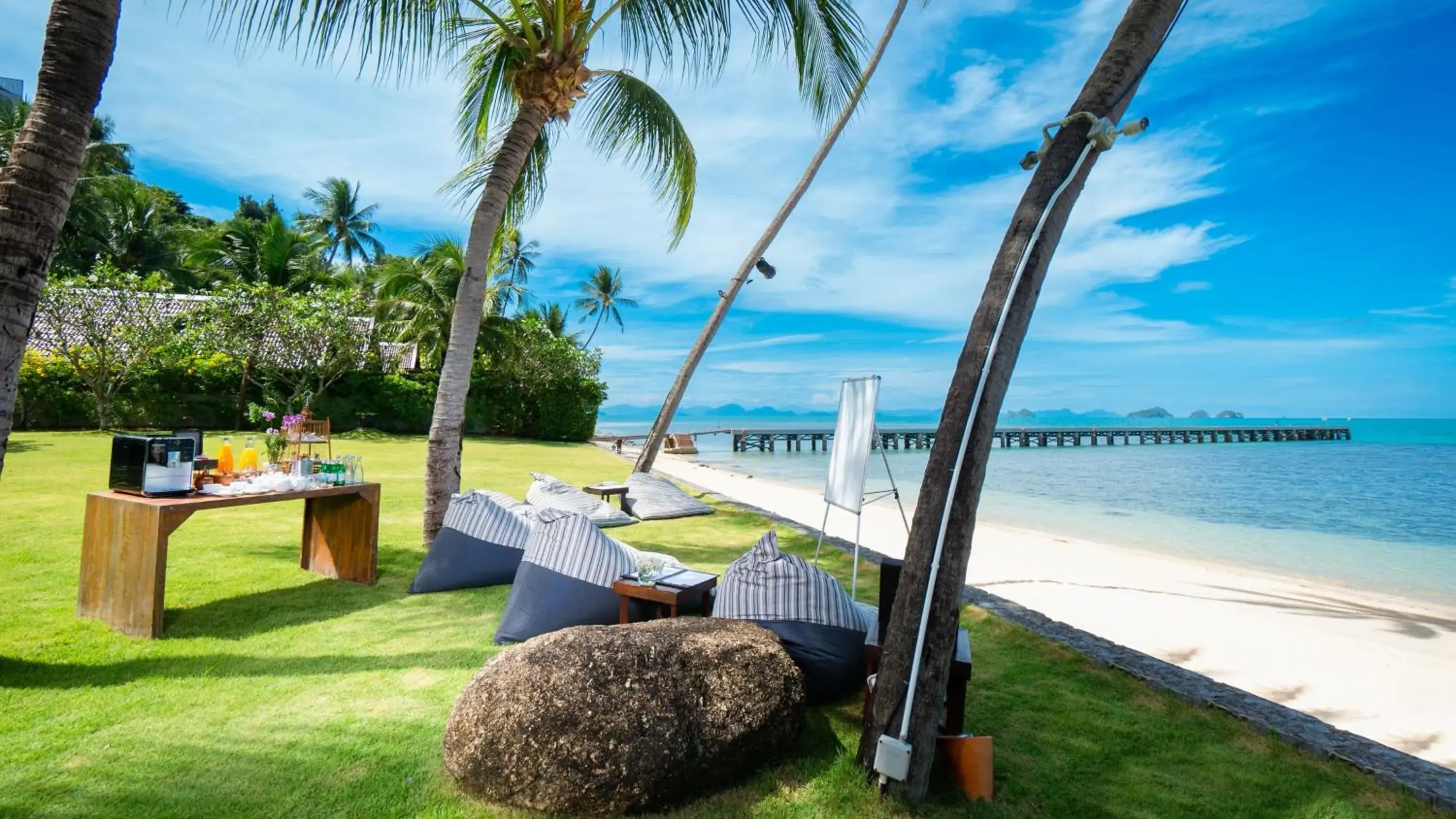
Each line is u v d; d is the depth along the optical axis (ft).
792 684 9.14
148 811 7.42
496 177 21.15
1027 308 8.58
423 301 83.35
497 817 7.47
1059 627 14.28
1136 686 11.70
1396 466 94.22
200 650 12.18
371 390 78.95
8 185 9.91
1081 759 9.32
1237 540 37.06
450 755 8.07
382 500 30.81
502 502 19.35
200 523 23.47
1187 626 18.38
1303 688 14.16
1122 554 30.40
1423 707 13.21
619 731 7.60
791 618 10.86
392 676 11.33
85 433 58.03
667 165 27.27
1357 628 18.85
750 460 104.58
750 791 8.25
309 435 24.79
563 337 106.01
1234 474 81.66
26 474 32.71
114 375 63.31
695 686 8.30
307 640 12.92
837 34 24.41
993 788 8.46
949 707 9.18
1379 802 8.41
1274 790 8.63
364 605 15.20
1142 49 8.80
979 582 23.15
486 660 12.09
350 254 137.28
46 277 10.32
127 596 12.81
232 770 8.29
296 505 27.40
